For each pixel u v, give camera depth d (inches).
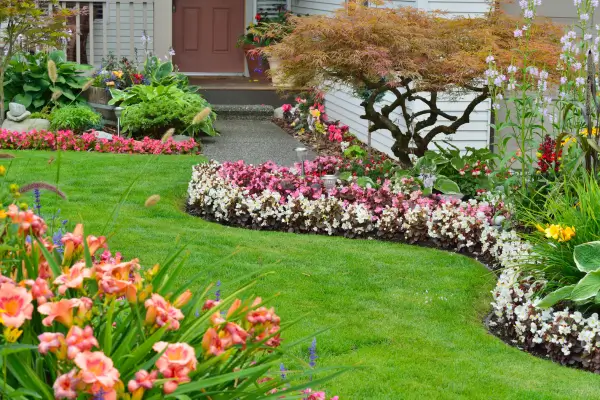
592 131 289.9
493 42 333.7
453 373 197.5
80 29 622.2
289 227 336.8
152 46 618.2
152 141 485.4
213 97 609.9
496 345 219.8
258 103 614.5
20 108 512.7
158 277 110.4
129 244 284.7
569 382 196.9
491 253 293.9
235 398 105.0
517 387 191.0
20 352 97.1
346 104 561.9
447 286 262.5
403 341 217.0
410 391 185.9
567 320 216.1
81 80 553.9
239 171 367.6
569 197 258.5
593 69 263.1
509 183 297.0
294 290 251.4
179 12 676.7
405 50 339.9
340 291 253.8
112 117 547.5
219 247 292.4
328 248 302.5
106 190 367.6
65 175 392.5
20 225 111.7
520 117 310.7
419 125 383.6
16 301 91.6
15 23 531.8
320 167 380.8
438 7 441.7
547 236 225.8
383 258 291.9
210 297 229.9
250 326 106.3
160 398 93.4
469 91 380.8
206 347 99.2
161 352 93.2
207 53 684.1
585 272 221.8
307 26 341.1
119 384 89.4
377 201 334.6
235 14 682.8
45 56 550.6
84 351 89.4
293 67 350.0
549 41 358.9
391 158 468.1
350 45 339.3
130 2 586.9
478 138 447.8
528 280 240.1
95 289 104.0
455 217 315.3
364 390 185.3
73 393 86.5
